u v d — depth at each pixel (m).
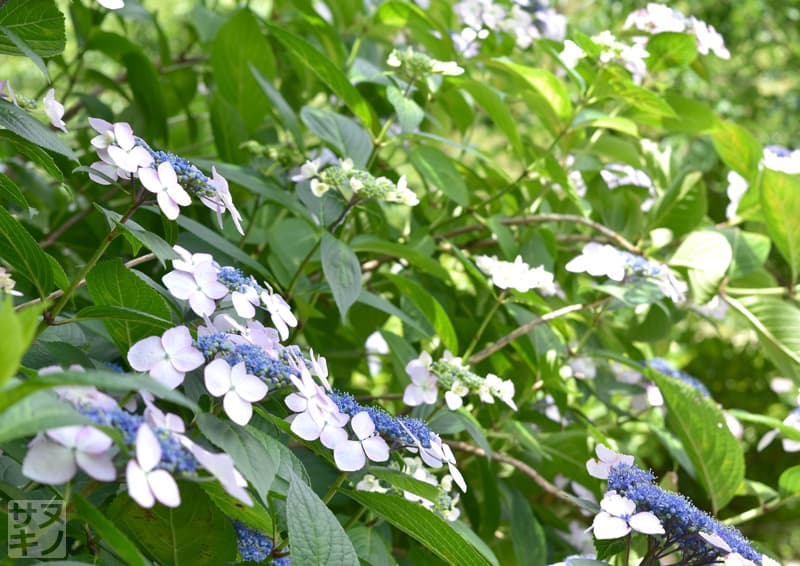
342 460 0.56
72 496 0.48
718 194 1.65
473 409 0.96
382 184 0.78
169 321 0.58
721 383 1.67
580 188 1.15
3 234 0.58
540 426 1.06
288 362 0.59
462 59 1.05
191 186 0.61
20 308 0.63
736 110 1.83
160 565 0.59
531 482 1.00
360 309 1.01
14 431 0.43
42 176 1.25
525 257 0.99
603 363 1.06
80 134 1.12
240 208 1.01
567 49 1.00
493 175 1.10
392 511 0.61
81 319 0.59
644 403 1.05
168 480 0.46
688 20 1.06
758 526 1.56
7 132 0.65
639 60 0.97
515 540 0.91
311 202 0.81
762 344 1.01
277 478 0.59
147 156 0.59
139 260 0.62
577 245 1.11
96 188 1.08
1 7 0.64
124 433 0.47
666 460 1.44
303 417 0.56
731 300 1.02
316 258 0.89
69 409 0.45
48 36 0.66
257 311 0.80
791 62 1.99
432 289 1.01
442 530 0.59
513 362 0.98
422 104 1.11
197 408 0.52
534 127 1.59
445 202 1.10
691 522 0.61
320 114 0.88
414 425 0.60
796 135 1.90
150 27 1.64
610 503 0.62
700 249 0.98
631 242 1.09
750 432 1.63
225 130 0.99
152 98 1.06
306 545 0.54
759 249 1.03
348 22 1.23
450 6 1.24
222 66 1.02
